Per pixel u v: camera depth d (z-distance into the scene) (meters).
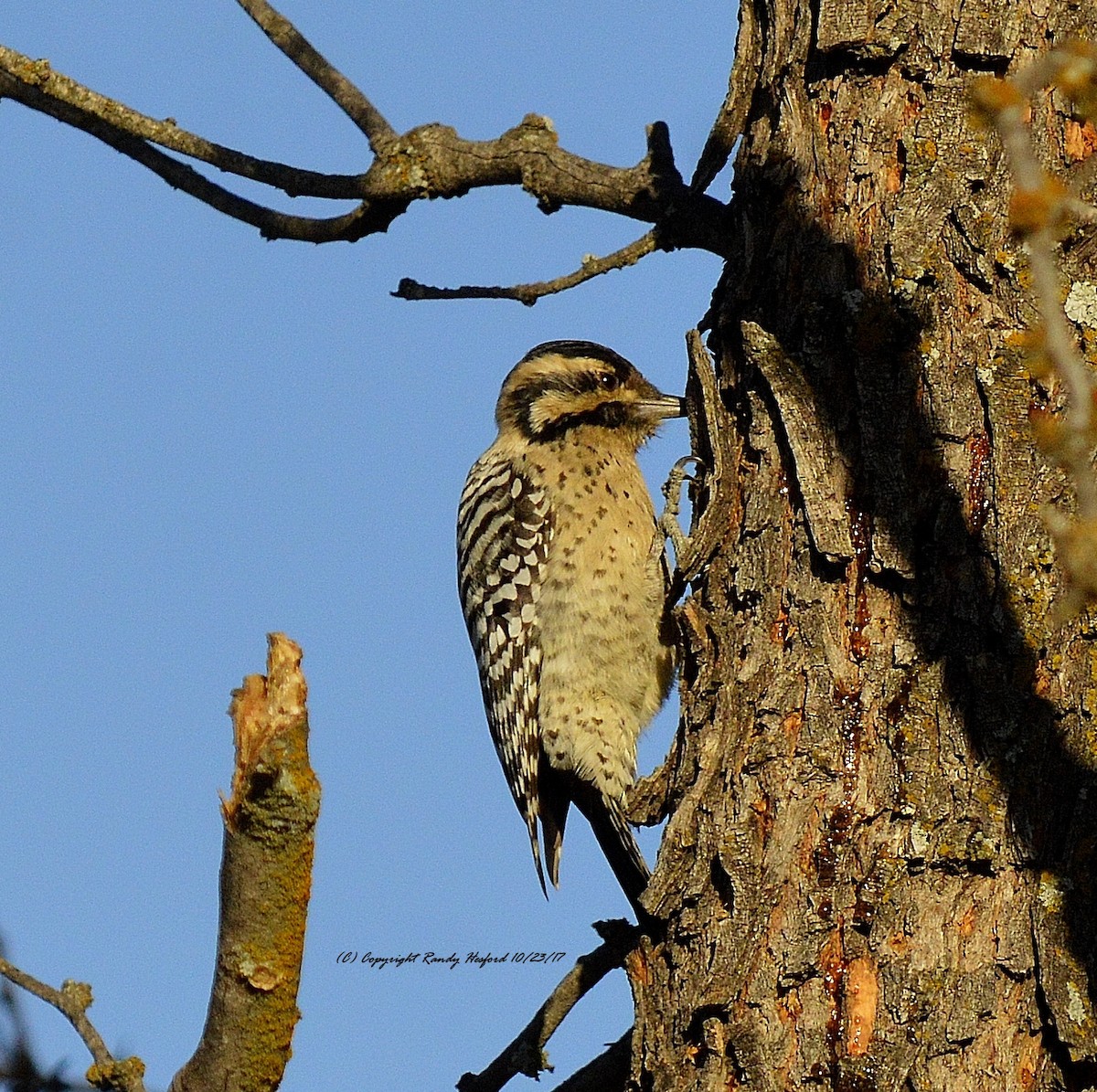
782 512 7.02
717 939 6.65
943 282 6.83
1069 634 6.51
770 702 6.80
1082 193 6.77
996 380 6.69
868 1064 6.32
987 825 6.43
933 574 6.66
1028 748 6.46
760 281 7.34
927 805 6.48
